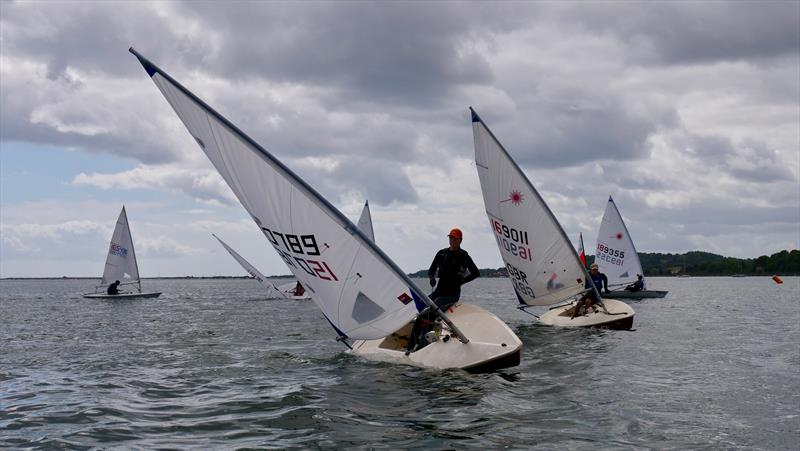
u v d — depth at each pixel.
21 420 6.59
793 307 27.83
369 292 8.95
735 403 7.19
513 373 8.91
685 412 6.76
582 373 8.98
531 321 17.62
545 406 6.96
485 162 15.95
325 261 8.95
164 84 8.91
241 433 6.04
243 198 9.30
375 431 6.04
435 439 5.78
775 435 5.93
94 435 6.02
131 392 7.94
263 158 8.62
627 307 16.30
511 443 5.66
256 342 13.23
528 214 15.75
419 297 8.84
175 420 6.53
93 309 28.19
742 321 19.27
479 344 9.16
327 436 5.89
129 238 38.03
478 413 6.65
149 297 39.56
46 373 9.48
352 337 9.69
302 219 8.80
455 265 9.99
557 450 5.47
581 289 16.27
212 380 8.66
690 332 15.24
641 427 6.17
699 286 75.94
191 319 20.66
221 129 8.77
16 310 27.95
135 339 14.30
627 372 9.13
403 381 8.23
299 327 17.03
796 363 10.17
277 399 7.36
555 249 15.90
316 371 9.16
